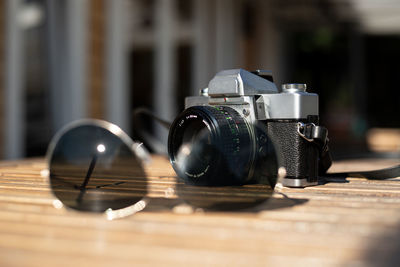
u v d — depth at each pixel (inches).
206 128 21.6
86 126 21.5
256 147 21.4
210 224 17.4
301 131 22.9
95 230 16.9
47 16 57.2
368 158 41.3
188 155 22.1
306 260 14.9
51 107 57.5
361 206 19.5
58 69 58.8
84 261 14.9
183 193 20.4
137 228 17.1
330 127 124.3
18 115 51.3
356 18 139.0
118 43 69.5
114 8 68.6
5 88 49.5
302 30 156.7
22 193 21.3
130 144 21.2
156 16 80.3
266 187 21.0
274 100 23.2
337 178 26.1
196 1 94.9
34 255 15.2
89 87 63.6
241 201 19.3
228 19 111.6
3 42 49.4
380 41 208.4
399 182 24.9
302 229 17.0
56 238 16.3
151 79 78.7
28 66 53.7
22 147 52.4
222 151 21.0
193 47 93.8
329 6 125.3
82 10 61.5
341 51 217.0
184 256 15.2
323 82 221.5
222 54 108.0
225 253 15.3
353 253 15.3
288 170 23.3
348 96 218.2
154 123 77.2
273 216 18.2
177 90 86.6
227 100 23.1
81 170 21.4
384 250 15.5
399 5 119.7
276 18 144.2
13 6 50.4
